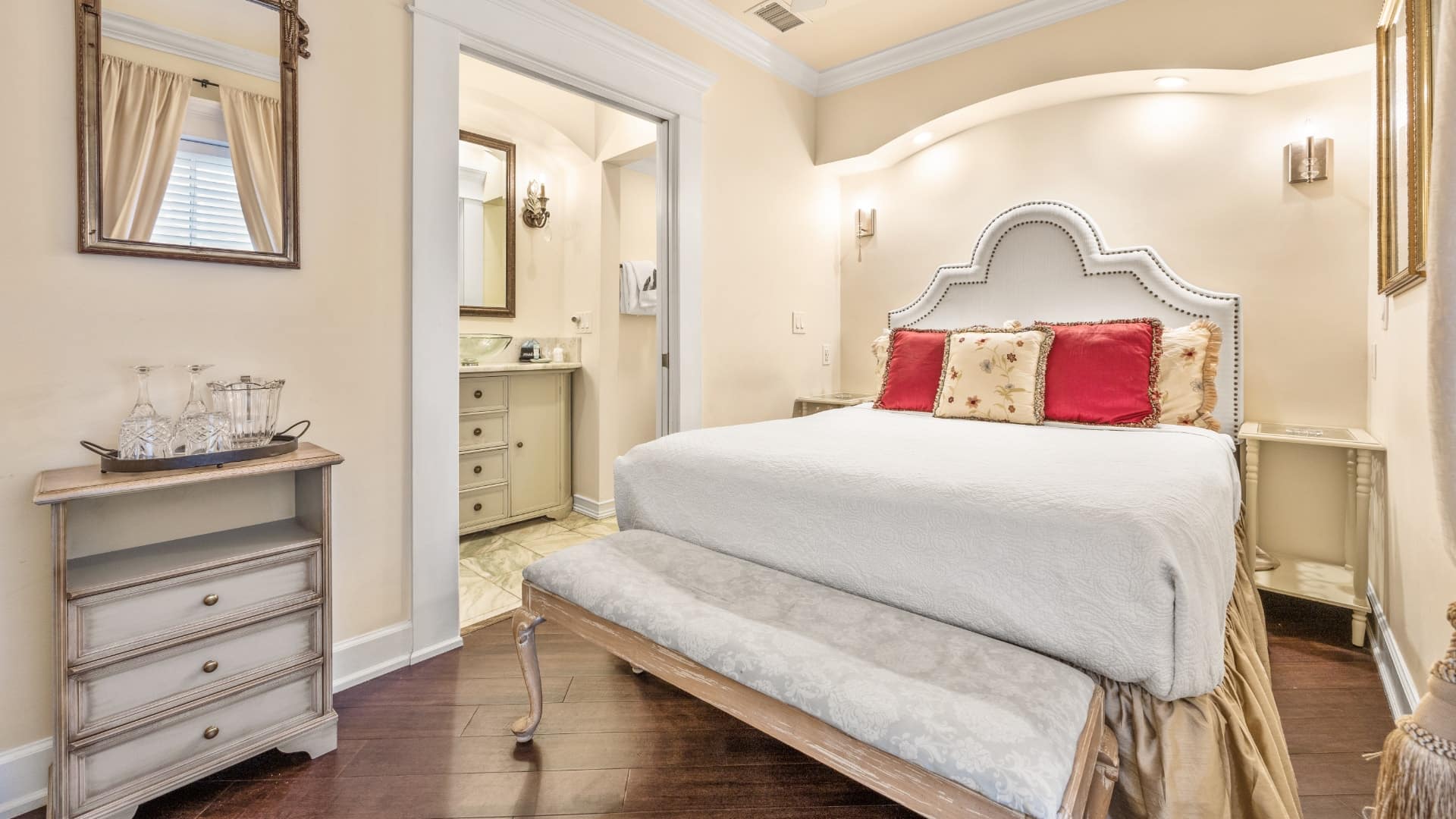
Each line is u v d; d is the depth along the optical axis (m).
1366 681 1.94
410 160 2.04
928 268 3.64
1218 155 2.78
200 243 1.65
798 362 3.73
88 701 1.30
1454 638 0.71
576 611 1.51
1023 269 3.17
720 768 1.56
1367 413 2.48
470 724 1.75
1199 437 2.17
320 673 1.62
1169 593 1.10
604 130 3.70
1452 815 0.66
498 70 3.35
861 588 1.44
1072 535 1.19
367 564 2.00
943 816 0.93
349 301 1.93
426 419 2.10
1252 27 2.51
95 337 1.51
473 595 2.71
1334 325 2.56
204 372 1.67
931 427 2.37
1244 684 1.33
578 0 2.50
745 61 3.30
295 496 1.85
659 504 1.86
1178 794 1.10
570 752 1.63
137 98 1.55
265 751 1.54
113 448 1.54
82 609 1.29
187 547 1.56
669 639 1.29
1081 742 0.96
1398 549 1.87
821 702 1.06
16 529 1.43
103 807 1.31
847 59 3.54
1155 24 2.69
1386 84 2.04
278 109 1.76
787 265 3.63
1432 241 0.64
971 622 1.29
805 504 1.55
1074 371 2.52
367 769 1.56
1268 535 2.70
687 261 2.99
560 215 4.04
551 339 4.05
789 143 3.61
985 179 3.39
